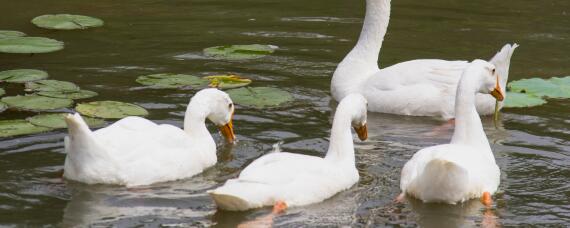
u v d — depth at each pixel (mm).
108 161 11539
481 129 12617
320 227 10711
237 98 15109
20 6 20422
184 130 12781
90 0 21172
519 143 13828
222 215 10906
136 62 16812
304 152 13117
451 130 14484
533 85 16141
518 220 11078
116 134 11852
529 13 20844
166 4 21000
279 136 13711
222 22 19609
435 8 21094
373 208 11328
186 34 18672
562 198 11758
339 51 17906
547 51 18266
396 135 14172
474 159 11852
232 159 12859
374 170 12617
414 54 17875
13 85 15297
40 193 11312
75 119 11219
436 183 11211
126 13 20141
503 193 11898
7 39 17562
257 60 17219
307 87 16031
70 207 10969
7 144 12797
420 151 12148
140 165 11703
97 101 14641
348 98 12508
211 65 16812
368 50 15945
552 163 13016
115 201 11203
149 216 10836
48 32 18453
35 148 12703
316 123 14336
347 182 11922
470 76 12695
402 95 15109
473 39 18859
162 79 15805
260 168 11242
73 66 16438
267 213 10969
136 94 15141
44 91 14930
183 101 14898
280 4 21250
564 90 15969
